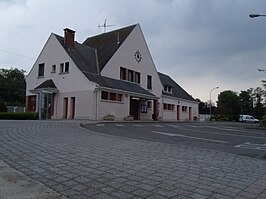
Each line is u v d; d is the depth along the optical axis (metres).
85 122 19.83
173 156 7.31
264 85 39.38
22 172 5.13
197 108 50.69
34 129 12.47
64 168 5.53
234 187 4.73
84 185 4.48
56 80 28.66
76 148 7.90
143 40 36.06
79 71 26.72
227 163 6.74
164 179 5.02
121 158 6.72
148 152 7.76
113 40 33.78
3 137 9.47
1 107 31.30
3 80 62.84
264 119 29.66
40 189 4.17
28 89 31.72
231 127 25.78
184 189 4.50
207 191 4.45
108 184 4.58
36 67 31.17
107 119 26.08
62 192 4.11
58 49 29.09
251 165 6.65
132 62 33.66
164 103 40.12
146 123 25.31
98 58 31.55
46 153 6.96
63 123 17.50
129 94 29.56
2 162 5.84
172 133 15.08
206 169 5.96
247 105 94.88
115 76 30.64
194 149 8.78
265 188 4.75
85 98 25.92
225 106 88.25
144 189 4.40
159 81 39.09
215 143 11.40
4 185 4.32
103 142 9.41
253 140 13.35
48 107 27.19
